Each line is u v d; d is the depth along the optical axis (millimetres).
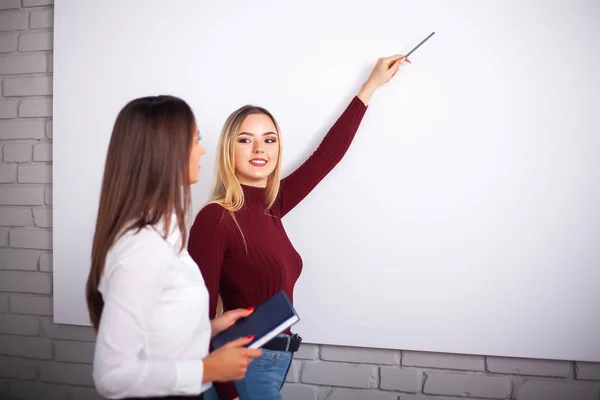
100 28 1788
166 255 848
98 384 767
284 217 1701
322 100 1656
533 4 1540
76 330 1883
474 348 1616
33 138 1890
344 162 1657
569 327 1562
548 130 1548
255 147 1380
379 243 1653
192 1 1724
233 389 1165
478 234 1599
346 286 1677
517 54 1553
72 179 1818
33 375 1919
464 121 1588
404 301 1647
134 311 782
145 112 908
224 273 1322
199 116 1732
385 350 1695
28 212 1903
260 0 1681
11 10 1899
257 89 1693
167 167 903
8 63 1903
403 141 1622
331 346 1725
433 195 1615
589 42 1518
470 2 1569
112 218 884
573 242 1550
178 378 813
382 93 1623
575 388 1592
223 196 1391
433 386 1670
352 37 1634
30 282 1911
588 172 1533
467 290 1612
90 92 1800
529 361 1615
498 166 1578
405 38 1605
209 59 1720
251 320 1079
